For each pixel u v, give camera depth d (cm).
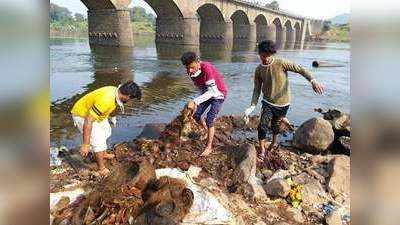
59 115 1028
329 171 569
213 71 588
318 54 4441
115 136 809
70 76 1842
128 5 4009
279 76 570
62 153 573
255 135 814
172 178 457
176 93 1466
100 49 3653
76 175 500
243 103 1266
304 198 499
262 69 580
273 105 585
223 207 432
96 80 1769
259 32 7338
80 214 402
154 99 1306
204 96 579
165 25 4819
